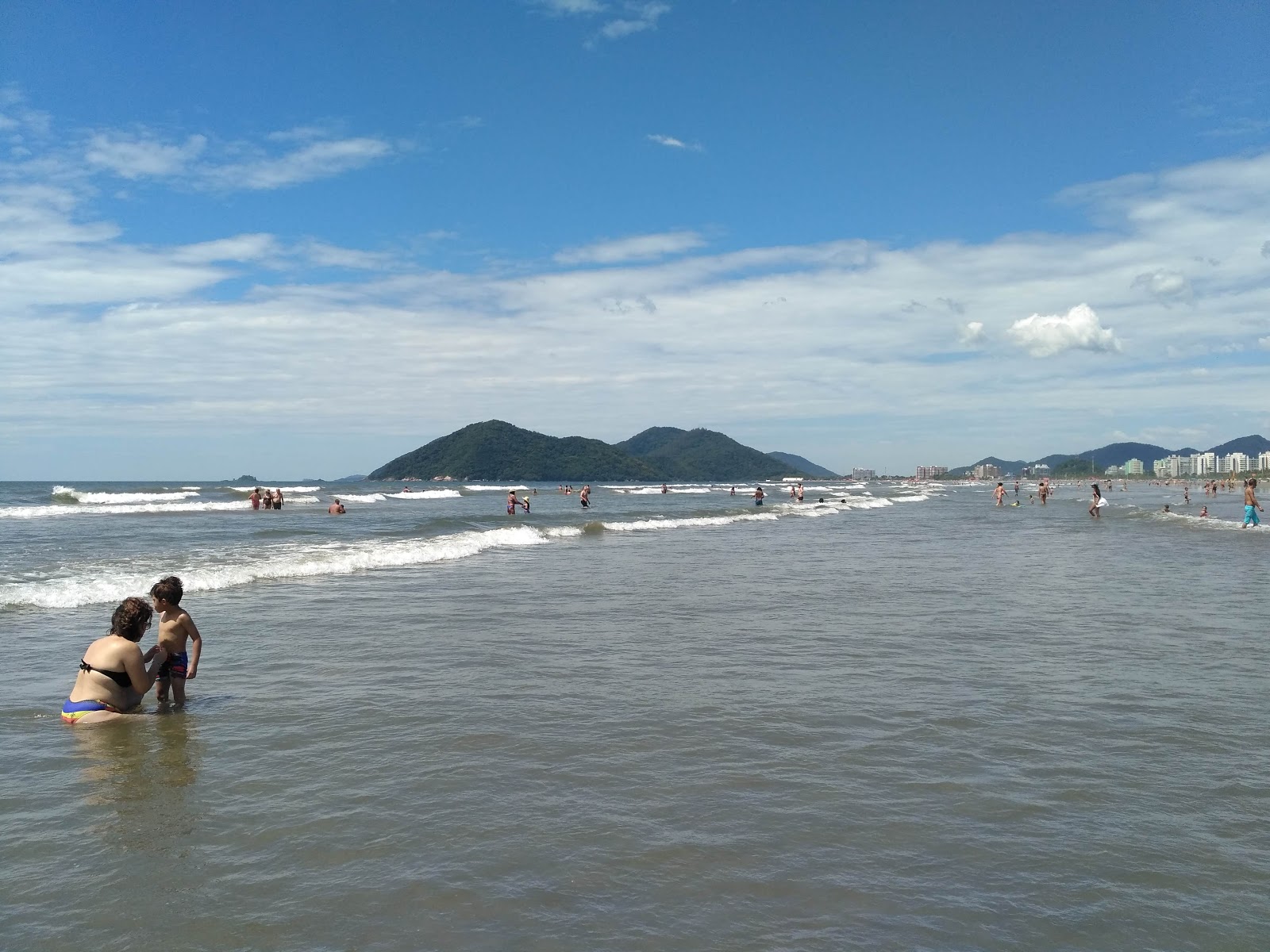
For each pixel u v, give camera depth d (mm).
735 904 4457
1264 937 4164
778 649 11227
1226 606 15031
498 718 7957
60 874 4793
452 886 4637
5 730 7652
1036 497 98375
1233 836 5328
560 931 4176
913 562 22984
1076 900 4516
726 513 54344
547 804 5809
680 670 9977
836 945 4062
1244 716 7980
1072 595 16500
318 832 5359
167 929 4203
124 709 8133
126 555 22531
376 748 7074
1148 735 7410
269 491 57344
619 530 37719
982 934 4176
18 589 15484
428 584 17969
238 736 7434
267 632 12359
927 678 9555
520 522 41781
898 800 5887
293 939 4105
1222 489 125062
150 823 5523
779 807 5770
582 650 11164
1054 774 6410
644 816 5605
